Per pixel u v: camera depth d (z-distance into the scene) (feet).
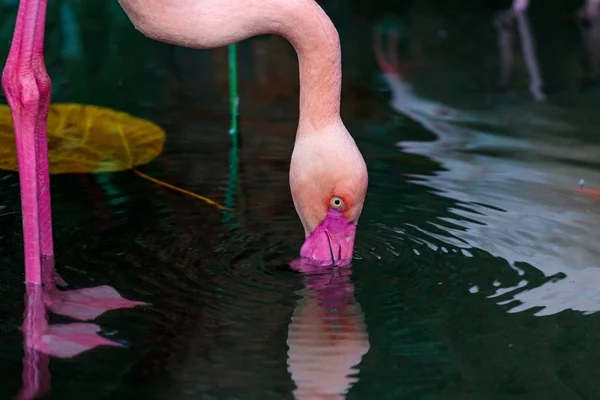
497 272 9.36
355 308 8.63
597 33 18.30
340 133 9.06
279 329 8.19
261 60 16.56
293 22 8.73
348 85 15.26
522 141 13.03
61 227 10.16
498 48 17.35
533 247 9.89
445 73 15.97
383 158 12.37
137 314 8.38
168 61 16.30
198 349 7.80
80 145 11.93
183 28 8.79
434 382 7.37
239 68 16.12
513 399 7.10
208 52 16.80
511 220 10.55
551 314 8.52
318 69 8.84
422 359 7.73
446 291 8.97
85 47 16.76
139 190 11.30
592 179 11.72
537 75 15.89
